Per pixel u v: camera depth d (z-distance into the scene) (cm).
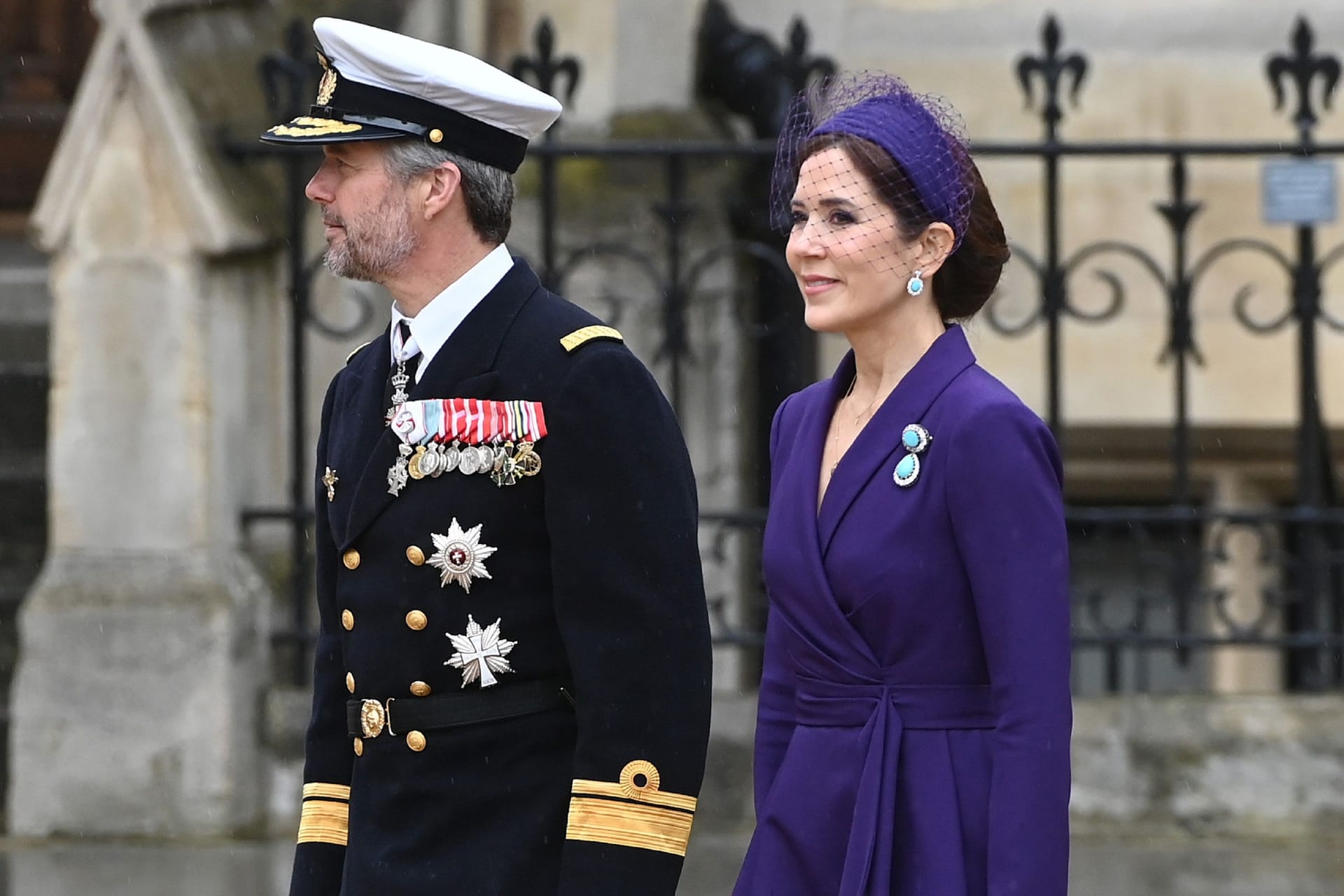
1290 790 2094
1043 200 2686
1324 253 2627
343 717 1089
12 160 2742
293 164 2147
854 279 1044
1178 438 2133
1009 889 963
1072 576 2753
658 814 988
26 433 2525
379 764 1028
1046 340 2503
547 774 1011
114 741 2078
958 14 2722
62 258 2100
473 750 1009
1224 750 2102
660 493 1007
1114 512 2136
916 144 1044
